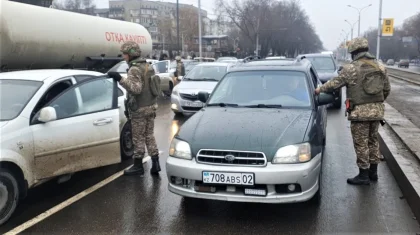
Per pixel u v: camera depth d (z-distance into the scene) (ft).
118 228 13.43
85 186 17.56
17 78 16.51
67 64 40.29
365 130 16.90
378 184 17.39
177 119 35.76
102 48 44.04
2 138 13.71
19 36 32.60
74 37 39.45
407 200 15.34
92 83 18.20
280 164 13.00
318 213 14.35
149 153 18.88
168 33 240.94
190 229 13.28
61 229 13.39
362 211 14.51
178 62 56.18
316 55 50.75
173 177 14.17
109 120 18.07
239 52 204.03
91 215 14.49
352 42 16.62
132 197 16.17
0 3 31.32
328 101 17.44
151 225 13.62
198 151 13.64
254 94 18.33
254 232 12.98
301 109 16.99
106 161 17.99
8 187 13.80
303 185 13.14
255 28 197.98
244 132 14.12
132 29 51.16
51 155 15.48
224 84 19.38
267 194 13.02
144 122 18.52
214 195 13.35
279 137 13.70
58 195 16.53
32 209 15.10
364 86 16.28
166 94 53.83
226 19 204.95
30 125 14.83
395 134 24.64
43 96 15.81
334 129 30.17
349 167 19.95
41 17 35.42
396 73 127.03
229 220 13.92
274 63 20.85
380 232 12.87
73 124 16.39
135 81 17.42
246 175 12.91
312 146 13.85
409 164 17.62
